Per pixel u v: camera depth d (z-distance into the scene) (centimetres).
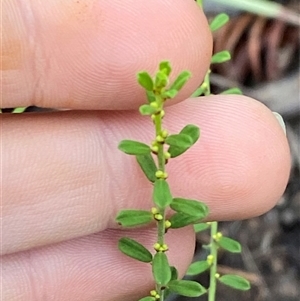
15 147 11
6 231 11
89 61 10
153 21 10
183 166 11
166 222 10
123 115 11
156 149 9
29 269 12
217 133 11
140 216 10
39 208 11
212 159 11
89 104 11
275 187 12
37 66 10
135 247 10
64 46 10
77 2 10
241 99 12
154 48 10
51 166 11
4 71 10
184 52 10
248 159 11
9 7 10
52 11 10
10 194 11
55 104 11
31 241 11
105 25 10
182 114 11
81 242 12
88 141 11
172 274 11
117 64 10
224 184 11
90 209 11
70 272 12
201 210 10
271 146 11
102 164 11
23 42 10
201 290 10
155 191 9
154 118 9
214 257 12
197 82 11
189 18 10
